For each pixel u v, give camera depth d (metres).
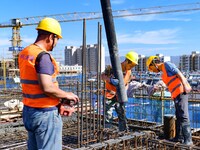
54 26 3.14
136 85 7.68
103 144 4.53
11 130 7.42
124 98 4.80
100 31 5.71
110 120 7.07
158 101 8.11
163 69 6.24
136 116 8.48
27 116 3.12
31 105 3.07
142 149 5.04
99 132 5.68
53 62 3.08
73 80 12.55
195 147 4.73
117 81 4.65
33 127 3.10
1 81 16.09
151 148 5.13
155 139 5.17
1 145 6.05
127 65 6.88
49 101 3.06
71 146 5.92
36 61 2.96
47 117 3.05
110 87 6.63
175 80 6.01
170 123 6.43
